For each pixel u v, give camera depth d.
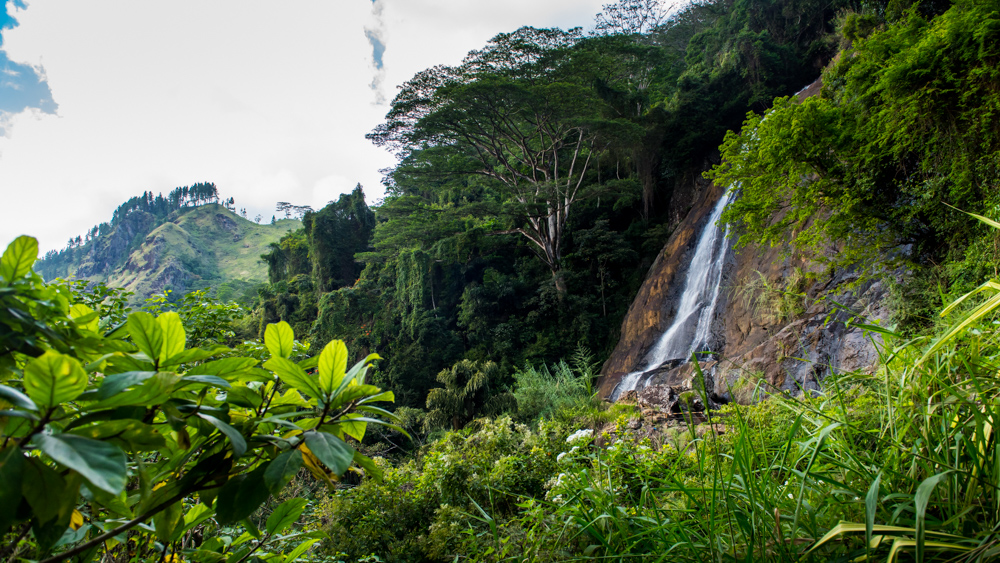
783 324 10.93
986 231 5.50
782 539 1.17
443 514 4.33
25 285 0.70
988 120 5.57
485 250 28.80
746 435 1.40
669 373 14.66
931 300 5.95
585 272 24.52
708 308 15.73
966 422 1.15
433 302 26.88
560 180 23.09
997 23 5.32
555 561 1.95
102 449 0.55
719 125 22.53
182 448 0.88
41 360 0.54
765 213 8.68
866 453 1.41
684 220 21.19
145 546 1.37
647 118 24.14
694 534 1.42
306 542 1.34
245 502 0.81
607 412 7.45
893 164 7.15
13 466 0.56
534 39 22.34
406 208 26.23
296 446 0.80
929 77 6.18
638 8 40.53
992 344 1.36
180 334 0.80
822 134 7.45
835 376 1.67
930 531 0.97
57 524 0.67
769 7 25.62
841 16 21.94
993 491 1.03
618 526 1.67
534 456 4.86
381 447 14.51
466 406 12.98
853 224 7.71
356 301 29.20
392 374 23.98
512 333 24.22
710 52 28.73
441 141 24.33
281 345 0.96
